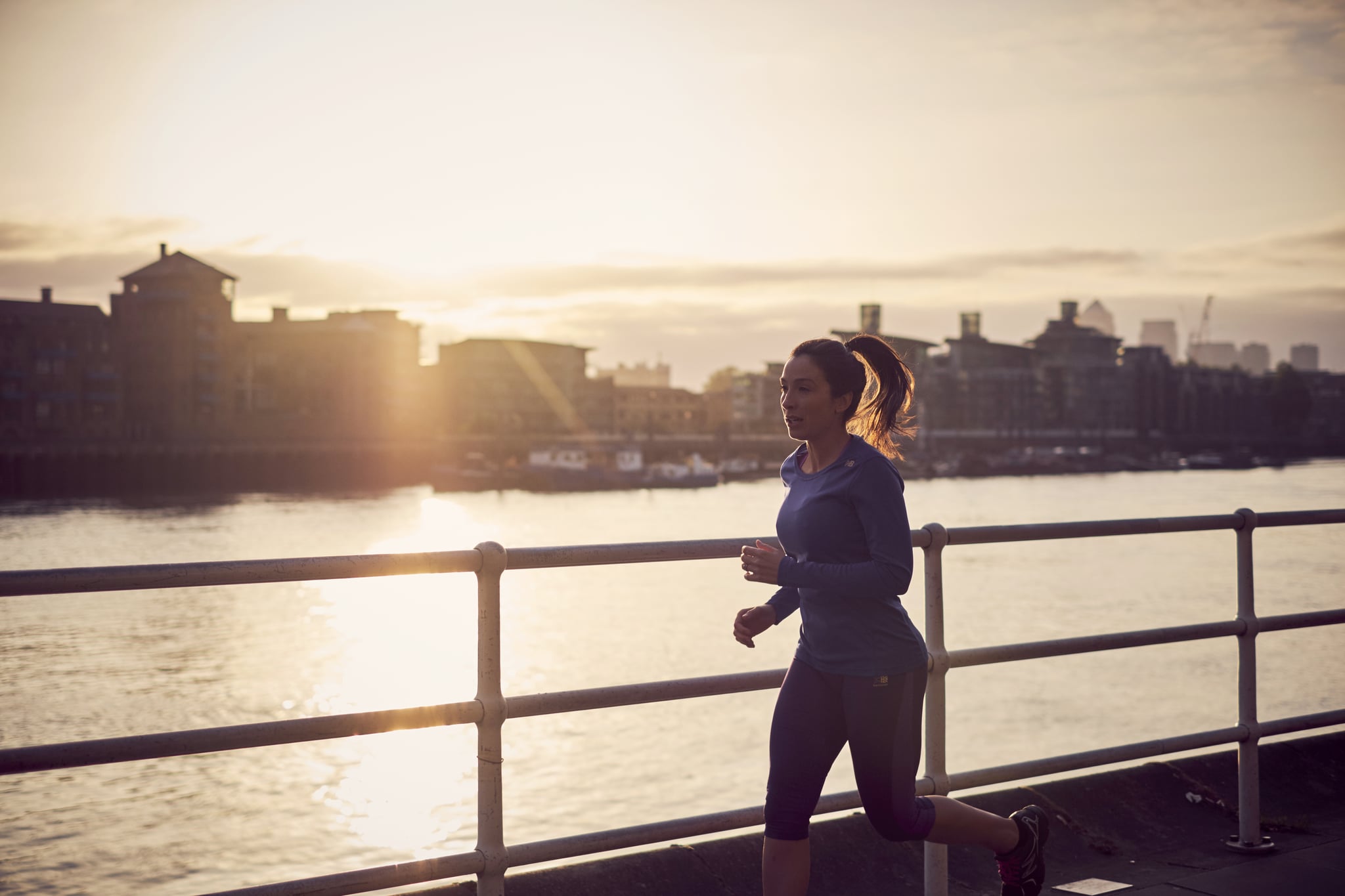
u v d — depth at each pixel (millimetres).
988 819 3217
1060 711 25812
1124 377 195125
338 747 23766
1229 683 28016
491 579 3035
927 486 132625
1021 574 50719
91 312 113938
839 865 4047
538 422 162375
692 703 27375
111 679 29438
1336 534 62812
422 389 148375
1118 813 4590
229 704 27219
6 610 39688
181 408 118688
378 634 37156
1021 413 184875
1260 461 199750
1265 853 4379
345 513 89750
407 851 17719
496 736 3035
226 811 19359
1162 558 55625
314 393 139875
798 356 3053
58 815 18844
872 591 2895
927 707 3732
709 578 51344
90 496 103812
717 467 149125
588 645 36500
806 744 3039
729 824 3322
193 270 119438
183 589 45438
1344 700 26250
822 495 2986
